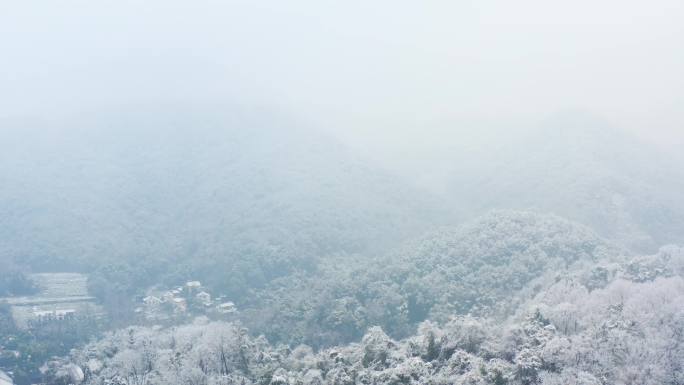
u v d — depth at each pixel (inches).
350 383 5659.5
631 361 4658.0
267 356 6688.0
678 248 7322.8
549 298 6742.1
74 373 7017.7
